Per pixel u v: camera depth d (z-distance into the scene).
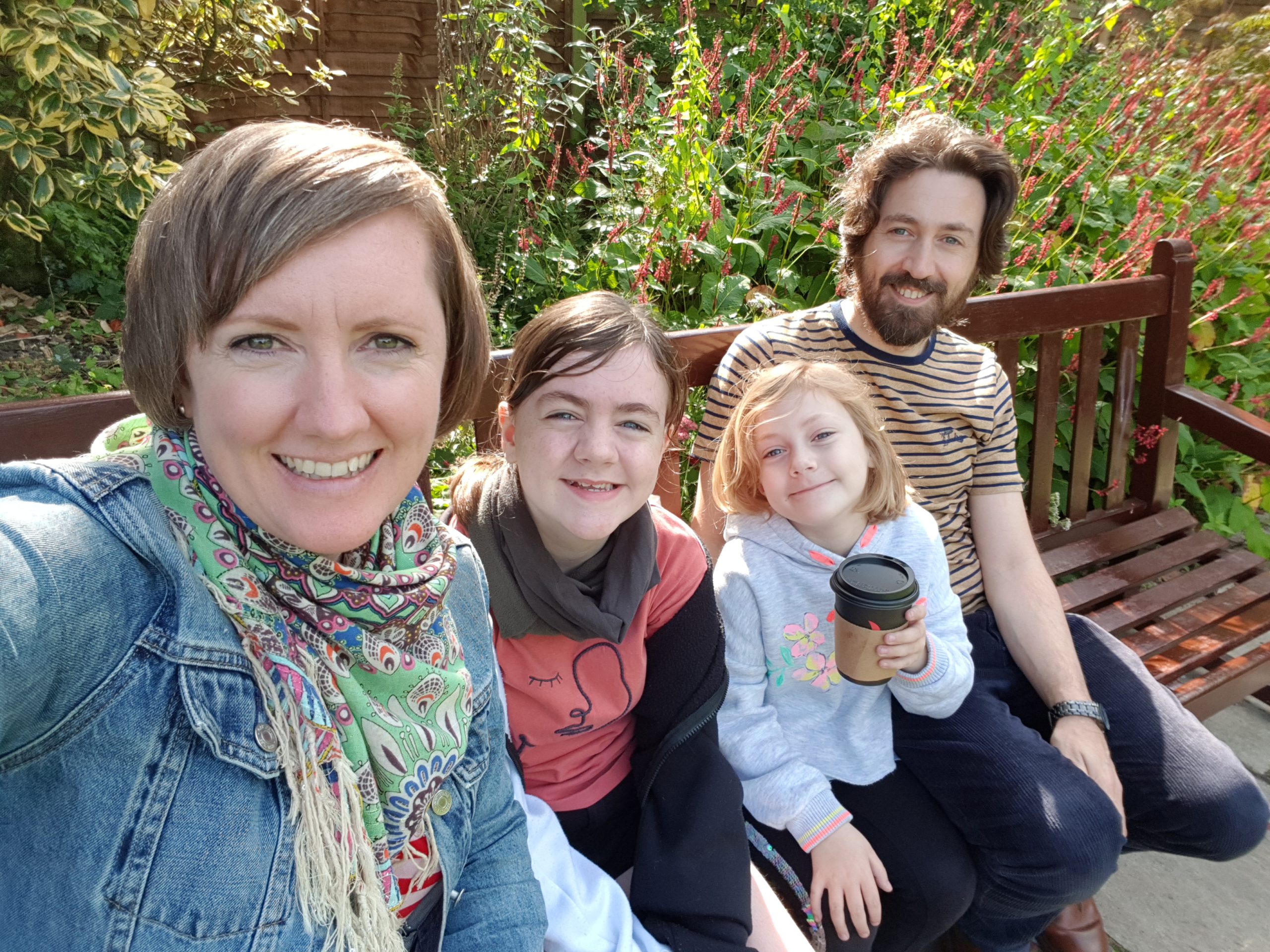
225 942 0.49
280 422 0.49
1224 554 1.72
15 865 0.47
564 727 0.89
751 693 1.03
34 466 0.48
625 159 2.25
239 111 3.14
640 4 3.32
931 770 1.05
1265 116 2.53
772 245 2.13
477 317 0.58
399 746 0.58
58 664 0.44
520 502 0.85
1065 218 2.36
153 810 0.47
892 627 0.89
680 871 0.83
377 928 0.54
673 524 0.95
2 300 2.48
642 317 0.86
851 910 0.92
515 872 0.70
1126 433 1.79
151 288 0.49
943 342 1.26
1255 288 2.29
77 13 2.16
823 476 1.01
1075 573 1.78
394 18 3.29
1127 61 2.87
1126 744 1.12
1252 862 1.38
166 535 0.49
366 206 0.48
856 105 2.43
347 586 0.55
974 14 3.04
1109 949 1.16
